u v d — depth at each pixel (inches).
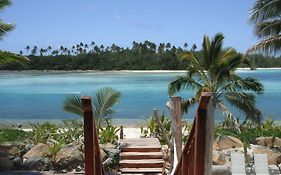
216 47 858.1
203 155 160.1
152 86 2637.8
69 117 1409.9
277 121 1253.7
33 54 5354.3
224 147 618.5
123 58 5108.3
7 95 2191.2
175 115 412.8
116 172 576.4
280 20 759.1
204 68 883.4
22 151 629.0
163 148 632.4
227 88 860.0
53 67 5191.9
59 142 623.8
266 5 741.9
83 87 2561.5
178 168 236.1
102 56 5182.1
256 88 835.4
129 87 2576.3
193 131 181.6
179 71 4785.9
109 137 696.4
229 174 509.7
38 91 2353.6
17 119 1363.2
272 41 748.6
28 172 567.5
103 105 705.0
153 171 550.6
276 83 2972.4
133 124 1168.2
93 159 171.3
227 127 847.1
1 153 594.6
